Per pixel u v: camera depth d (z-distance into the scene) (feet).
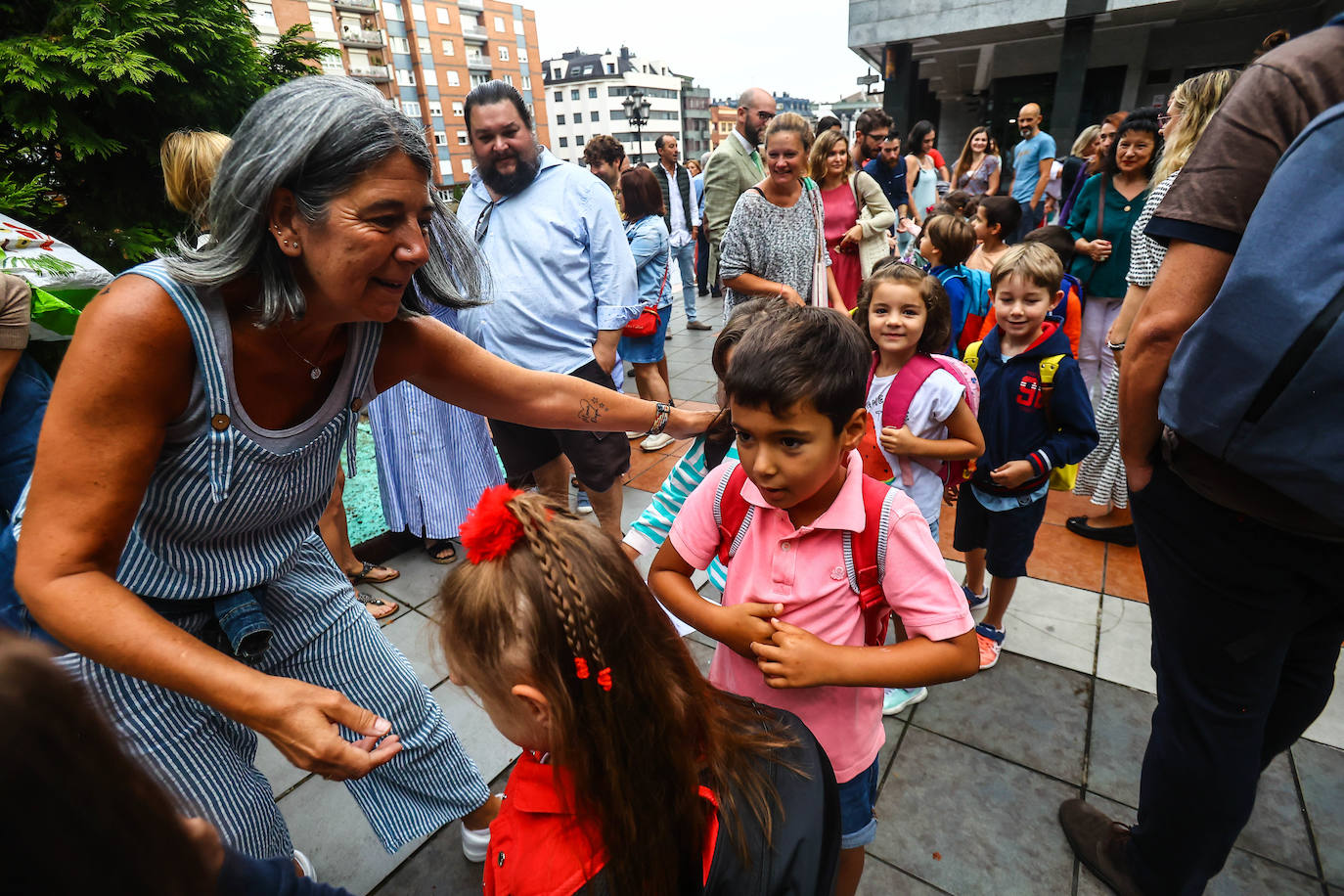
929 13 45.83
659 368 16.12
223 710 3.02
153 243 11.57
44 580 2.90
